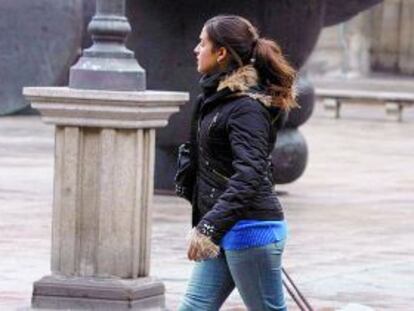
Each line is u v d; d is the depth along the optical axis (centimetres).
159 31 3288
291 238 2828
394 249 2723
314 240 2811
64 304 1880
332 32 10325
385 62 11150
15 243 2633
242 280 1392
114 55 1894
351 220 3162
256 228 1377
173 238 2755
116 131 1866
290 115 3447
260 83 1397
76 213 1883
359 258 2584
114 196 1872
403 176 4253
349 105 7762
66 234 1888
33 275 2278
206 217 1352
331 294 2186
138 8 3284
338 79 10131
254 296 1397
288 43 3331
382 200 3600
